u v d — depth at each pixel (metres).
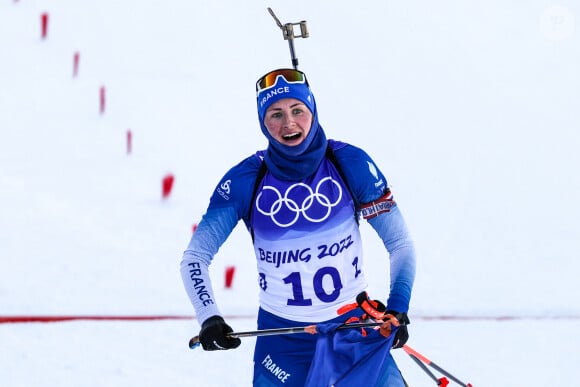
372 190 12.26
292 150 12.00
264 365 12.70
